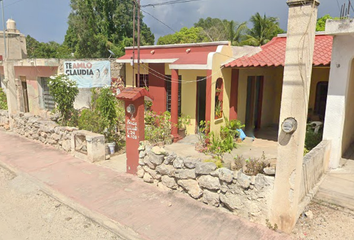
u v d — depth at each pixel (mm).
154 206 5707
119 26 28406
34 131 11109
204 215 5273
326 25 6027
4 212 5816
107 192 6410
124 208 5668
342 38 6164
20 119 11922
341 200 5262
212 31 32688
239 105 11156
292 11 4109
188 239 4605
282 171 4477
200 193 5742
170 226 4984
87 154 8609
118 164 8289
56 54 33156
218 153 8680
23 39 21641
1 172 8023
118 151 9469
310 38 4082
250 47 11438
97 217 5367
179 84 11734
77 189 6613
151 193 6289
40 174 7578
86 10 27375
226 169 5340
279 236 4508
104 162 8484
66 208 5887
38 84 14672
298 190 4578
